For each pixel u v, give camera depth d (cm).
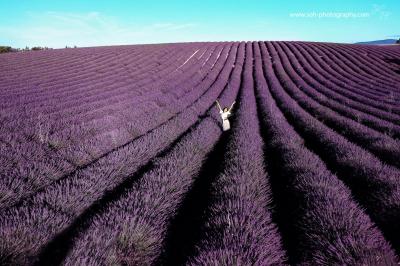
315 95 1722
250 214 399
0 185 483
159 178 531
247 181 509
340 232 347
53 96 1578
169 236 420
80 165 704
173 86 2059
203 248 339
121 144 875
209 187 572
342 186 499
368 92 1783
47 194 468
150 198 459
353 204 423
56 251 360
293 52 4078
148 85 2038
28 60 3300
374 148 759
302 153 672
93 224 379
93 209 484
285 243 390
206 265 297
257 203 452
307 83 2259
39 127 902
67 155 710
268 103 1479
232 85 2141
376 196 470
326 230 356
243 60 3653
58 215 414
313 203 419
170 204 464
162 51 4103
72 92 1717
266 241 348
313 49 4244
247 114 1204
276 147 786
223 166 637
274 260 326
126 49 4353
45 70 2633
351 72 2677
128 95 1622
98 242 336
